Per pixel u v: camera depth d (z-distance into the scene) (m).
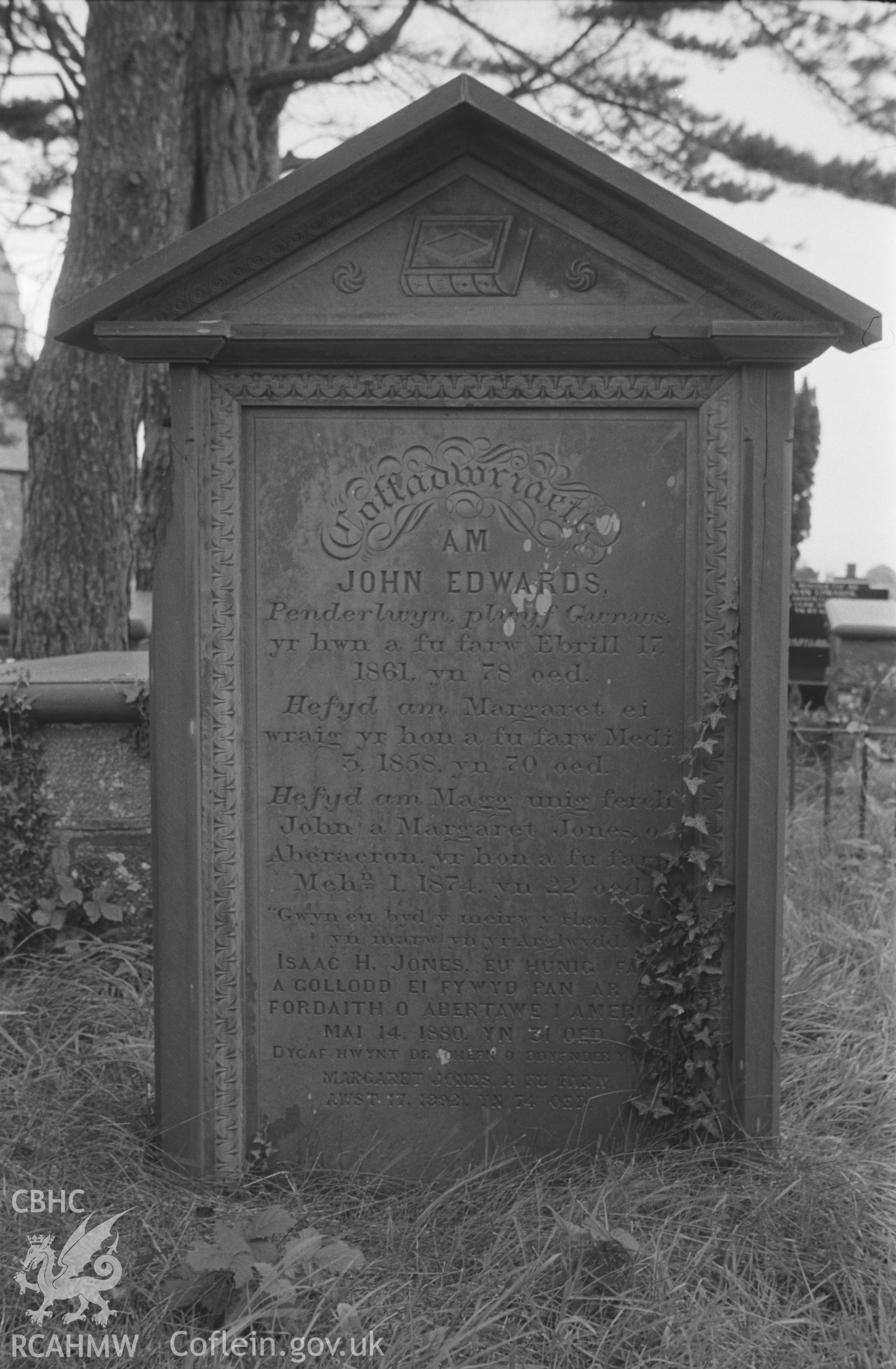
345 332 2.88
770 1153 2.99
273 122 9.30
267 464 3.02
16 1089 3.30
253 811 3.07
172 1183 2.98
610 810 3.07
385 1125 3.12
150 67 6.66
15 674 4.32
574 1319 2.36
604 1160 3.06
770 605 2.95
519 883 3.08
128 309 2.90
